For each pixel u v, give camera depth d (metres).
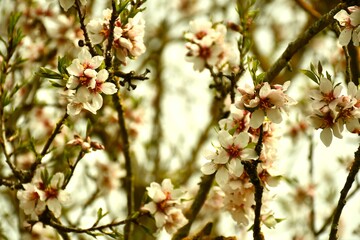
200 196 3.71
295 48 3.49
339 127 2.70
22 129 4.58
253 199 3.17
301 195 5.72
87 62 2.76
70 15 4.64
